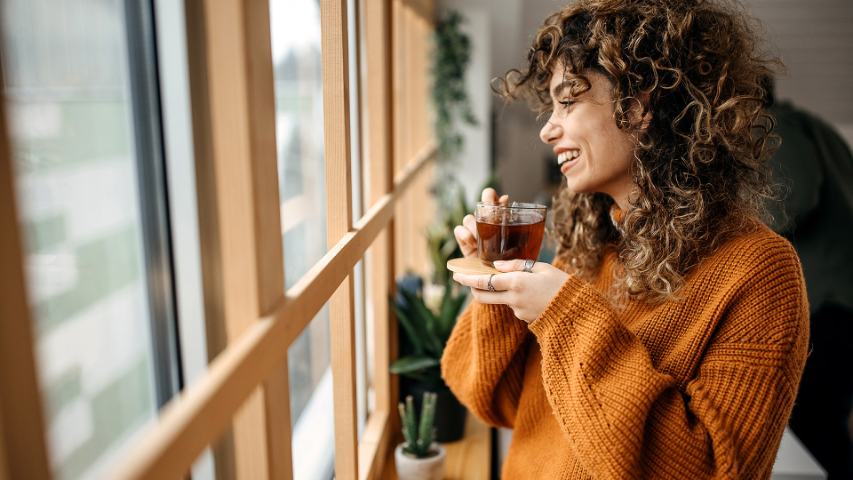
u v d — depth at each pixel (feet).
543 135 3.81
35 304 2.35
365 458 5.09
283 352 2.65
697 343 3.42
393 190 6.23
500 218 3.54
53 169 2.42
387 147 5.96
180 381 3.15
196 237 3.06
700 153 3.45
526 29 17.67
